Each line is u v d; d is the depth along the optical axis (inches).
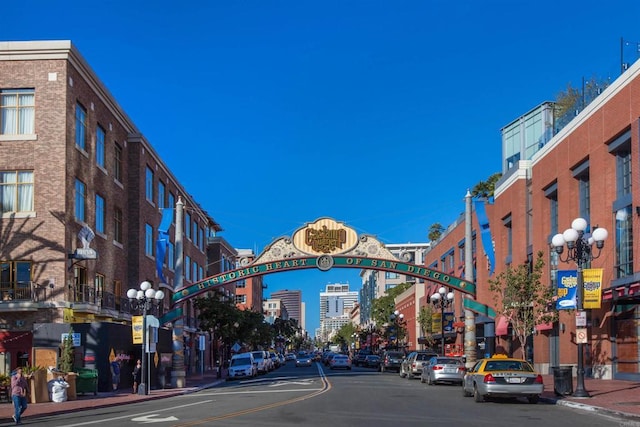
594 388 1018.7
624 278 1107.3
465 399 932.6
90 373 1184.8
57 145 1323.8
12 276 1296.8
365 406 817.5
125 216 1737.2
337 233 1457.9
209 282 1435.8
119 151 1717.5
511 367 880.3
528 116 1942.7
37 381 1032.2
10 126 1334.9
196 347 2593.5
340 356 2561.5
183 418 708.0
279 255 1450.5
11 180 1322.6
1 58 1338.6
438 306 1911.9
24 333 1285.7
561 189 1423.5
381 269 1444.4
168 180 2180.1
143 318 1216.2
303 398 953.5
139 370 1321.4
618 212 1185.4
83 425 670.5
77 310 1318.9
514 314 1262.3
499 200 1894.7
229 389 1326.3
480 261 2095.2
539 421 644.1
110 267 1587.1
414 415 706.2
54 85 1337.4
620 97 1149.1
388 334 3700.8
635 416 661.9
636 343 1154.7
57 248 1299.2
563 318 1407.5
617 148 1182.3
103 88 1541.6
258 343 3432.6
